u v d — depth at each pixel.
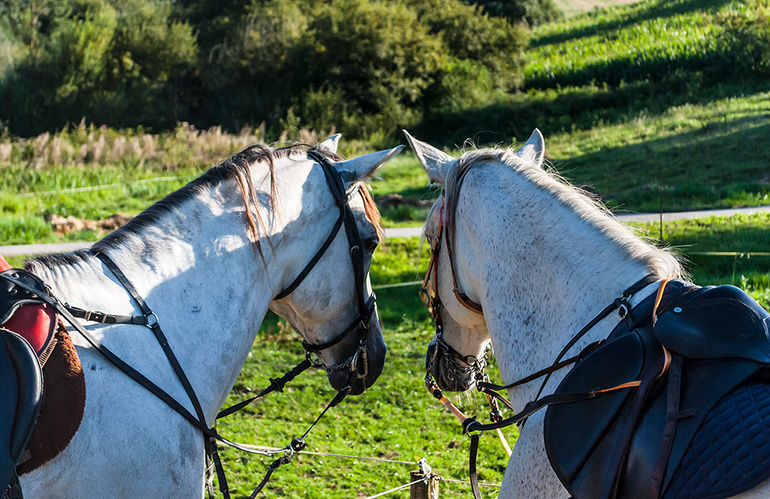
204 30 34.97
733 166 16.39
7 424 1.83
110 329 2.14
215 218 2.46
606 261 2.25
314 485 4.96
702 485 1.62
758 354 1.70
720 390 1.70
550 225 2.40
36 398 1.87
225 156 2.69
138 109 29.39
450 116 28.23
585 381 1.98
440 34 31.11
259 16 32.03
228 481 5.04
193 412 2.29
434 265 2.88
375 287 9.91
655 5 40.31
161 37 31.50
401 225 14.27
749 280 7.92
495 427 2.37
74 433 1.95
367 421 6.14
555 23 44.34
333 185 2.73
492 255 2.53
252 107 29.06
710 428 1.67
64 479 1.96
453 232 2.72
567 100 27.53
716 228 10.88
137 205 17.41
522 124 26.89
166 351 2.25
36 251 11.92
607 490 1.82
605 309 2.15
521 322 2.43
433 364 3.16
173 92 30.73
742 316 1.78
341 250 2.78
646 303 2.03
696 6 36.75
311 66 29.94
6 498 1.79
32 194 17.89
